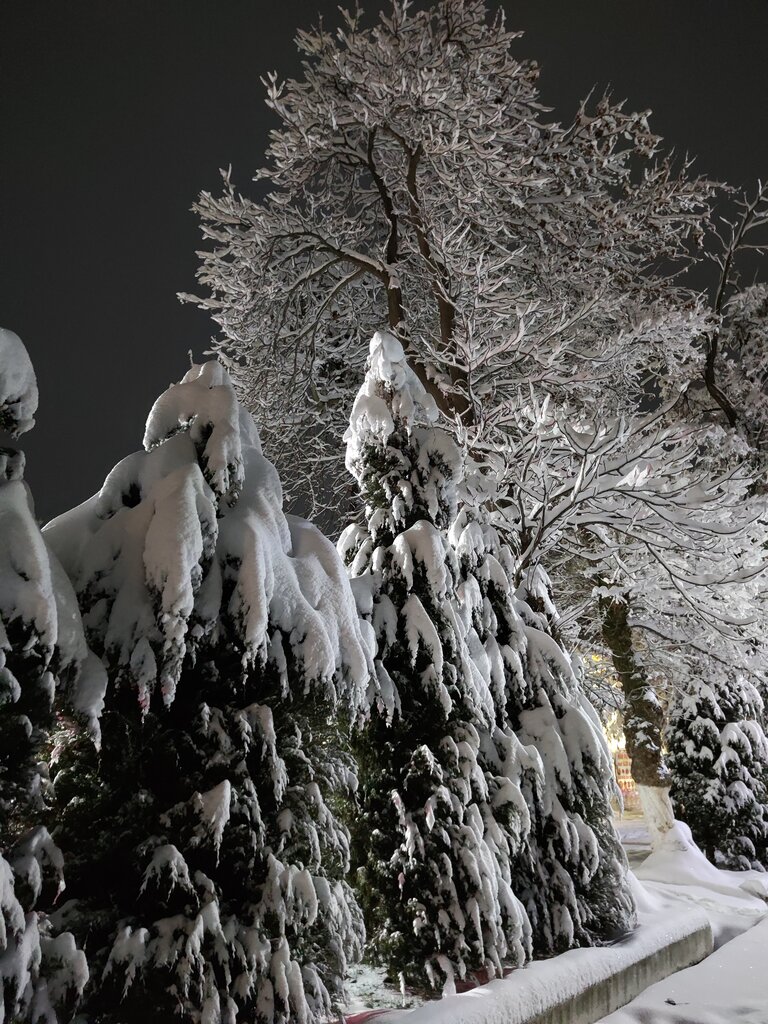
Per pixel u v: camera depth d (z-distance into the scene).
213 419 5.34
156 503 4.86
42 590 3.85
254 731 4.91
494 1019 5.46
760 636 12.94
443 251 15.62
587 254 16.64
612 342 14.39
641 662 14.80
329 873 5.30
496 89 16.89
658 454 11.53
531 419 11.45
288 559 5.45
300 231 17.02
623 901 8.17
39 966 3.80
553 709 8.25
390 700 6.55
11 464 4.14
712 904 11.46
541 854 7.52
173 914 4.52
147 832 4.64
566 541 13.88
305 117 16.36
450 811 6.54
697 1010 7.08
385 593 7.18
